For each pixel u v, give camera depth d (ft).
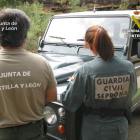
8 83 4.33
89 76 5.02
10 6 27.20
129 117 5.66
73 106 5.26
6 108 4.38
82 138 5.63
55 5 37.04
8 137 4.51
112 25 9.52
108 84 4.99
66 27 10.77
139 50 7.93
